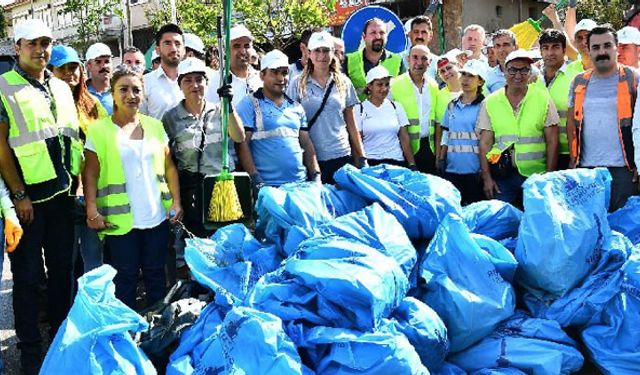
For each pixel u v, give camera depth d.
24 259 4.38
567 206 4.30
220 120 5.10
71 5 29.05
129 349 3.42
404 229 4.33
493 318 3.99
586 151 5.43
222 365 3.39
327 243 3.76
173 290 4.34
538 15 29.02
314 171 5.48
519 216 4.72
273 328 3.32
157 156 4.72
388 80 6.02
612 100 5.28
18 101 4.27
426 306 3.79
